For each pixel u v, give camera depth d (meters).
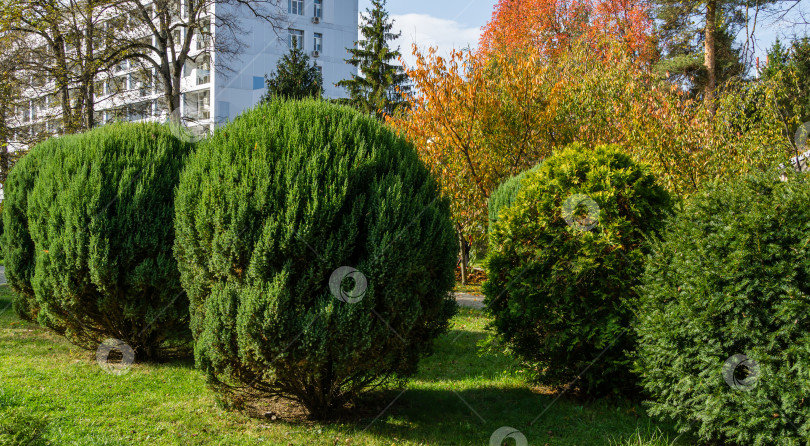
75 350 7.53
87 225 6.20
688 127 12.33
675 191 11.70
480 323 9.95
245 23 29.44
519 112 14.76
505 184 13.76
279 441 4.49
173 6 20.83
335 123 4.91
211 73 29.39
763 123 12.00
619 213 5.43
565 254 5.36
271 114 4.94
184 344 7.32
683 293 4.11
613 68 14.62
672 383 4.27
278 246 4.27
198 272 4.72
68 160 6.62
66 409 5.10
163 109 21.70
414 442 4.57
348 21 34.44
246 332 4.23
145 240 6.34
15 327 9.09
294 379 4.61
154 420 4.91
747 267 3.78
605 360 5.27
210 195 4.54
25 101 19.73
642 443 4.48
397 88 26.50
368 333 4.35
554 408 5.46
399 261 4.41
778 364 3.64
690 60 21.81
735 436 3.89
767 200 3.88
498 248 5.93
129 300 6.45
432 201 4.93
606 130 14.24
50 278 6.35
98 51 19.66
